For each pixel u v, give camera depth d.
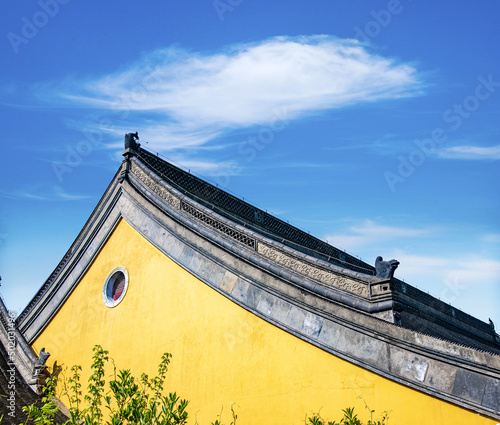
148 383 15.76
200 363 16.30
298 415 14.23
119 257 19.59
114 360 18.27
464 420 12.24
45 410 14.84
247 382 15.30
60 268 21.44
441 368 12.80
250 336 15.68
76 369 18.95
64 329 20.36
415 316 24.80
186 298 17.31
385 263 14.33
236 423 15.09
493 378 12.12
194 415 15.84
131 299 18.67
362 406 13.48
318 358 14.45
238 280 16.41
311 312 14.92
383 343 13.69
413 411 12.88
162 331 17.47
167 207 18.88
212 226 17.69
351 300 14.48
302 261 15.66
